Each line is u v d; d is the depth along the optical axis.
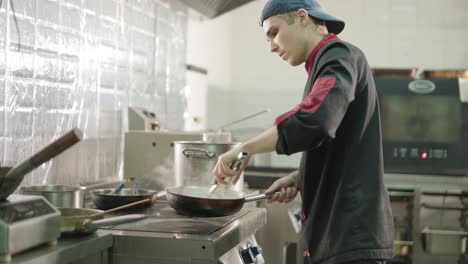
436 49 4.88
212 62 4.86
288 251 3.49
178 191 2.05
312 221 1.82
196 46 4.46
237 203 1.91
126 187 2.64
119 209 1.84
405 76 4.01
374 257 1.70
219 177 1.74
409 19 4.90
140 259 1.59
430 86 3.90
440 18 4.87
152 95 3.46
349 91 1.58
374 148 1.76
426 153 3.88
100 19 2.78
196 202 1.88
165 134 2.62
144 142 2.64
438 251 3.60
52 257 1.30
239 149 1.67
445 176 3.82
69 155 2.52
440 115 3.89
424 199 3.63
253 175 3.55
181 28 3.92
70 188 1.90
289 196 2.12
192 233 1.63
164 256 1.57
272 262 3.51
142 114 2.91
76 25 2.56
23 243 1.26
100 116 2.82
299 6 1.85
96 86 2.77
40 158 1.33
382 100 3.91
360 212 1.71
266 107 5.11
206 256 1.55
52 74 2.39
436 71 4.01
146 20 3.34
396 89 3.91
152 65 3.45
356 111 1.74
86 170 2.68
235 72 5.16
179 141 2.40
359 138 1.74
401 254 3.64
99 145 2.81
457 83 3.89
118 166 3.03
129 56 3.12
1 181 1.30
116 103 2.98
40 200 1.39
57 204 1.77
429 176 3.82
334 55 1.67
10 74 2.12
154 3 3.45
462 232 3.57
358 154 1.74
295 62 1.92
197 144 2.21
